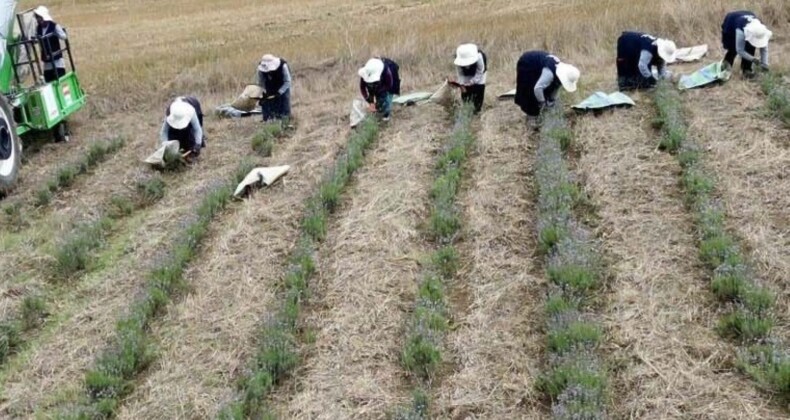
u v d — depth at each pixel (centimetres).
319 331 683
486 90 1329
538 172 894
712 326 615
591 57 1457
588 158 945
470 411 566
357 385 604
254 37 1950
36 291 800
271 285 763
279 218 901
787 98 1002
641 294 664
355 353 644
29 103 1225
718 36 1454
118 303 763
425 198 905
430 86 1459
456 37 1602
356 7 2242
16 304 774
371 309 699
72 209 1009
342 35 1792
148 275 790
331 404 588
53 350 700
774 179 828
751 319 595
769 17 1475
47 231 941
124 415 603
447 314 680
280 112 1288
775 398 532
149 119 1468
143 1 2823
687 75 1216
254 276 780
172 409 604
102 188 1081
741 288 628
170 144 1122
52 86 1270
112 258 875
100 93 1590
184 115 1116
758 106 1042
